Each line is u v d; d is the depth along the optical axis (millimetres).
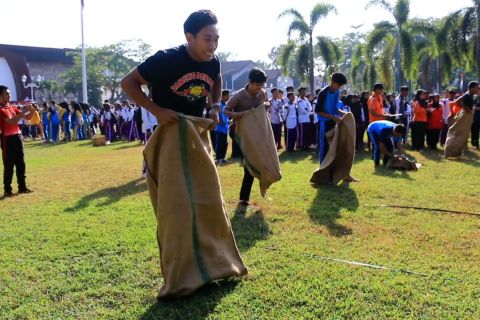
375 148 10070
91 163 12344
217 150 11633
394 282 3814
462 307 3377
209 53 3428
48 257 4648
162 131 3520
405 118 14320
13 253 4785
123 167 11281
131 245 4922
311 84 30375
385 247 4707
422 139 13305
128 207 6695
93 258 4578
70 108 24078
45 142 22172
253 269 4148
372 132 10062
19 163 8195
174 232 3521
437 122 13281
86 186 8703
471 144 13891
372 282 3828
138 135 18891
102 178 9602
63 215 6359
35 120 19344
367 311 3352
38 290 3861
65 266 4387
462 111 11375
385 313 3309
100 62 50594
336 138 7832
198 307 3461
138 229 5500
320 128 8266
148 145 3578
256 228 5461
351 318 3266
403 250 4613
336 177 8000
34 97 47844
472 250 4598
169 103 3549
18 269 4324
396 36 29656
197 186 3598
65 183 9125
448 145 11523
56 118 21719
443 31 27484
